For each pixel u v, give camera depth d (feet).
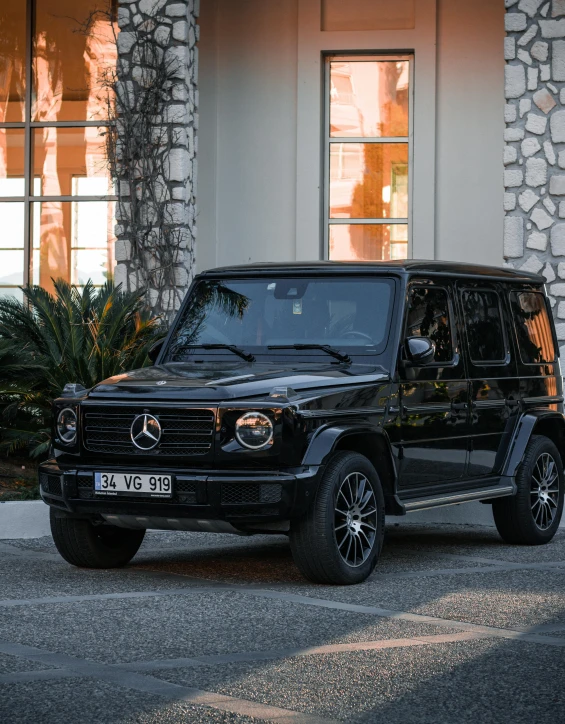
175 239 44.80
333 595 22.84
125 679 16.19
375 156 50.67
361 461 24.52
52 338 38.75
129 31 45.34
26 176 54.75
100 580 24.80
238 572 26.04
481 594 23.02
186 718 14.34
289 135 50.39
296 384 24.07
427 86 49.67
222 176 50.65
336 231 50.93
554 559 28.50
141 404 23.89
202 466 23.52
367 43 49.78
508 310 31.65
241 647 18.19
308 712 14.66
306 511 23.45
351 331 26.86
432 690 15.72
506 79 44.42
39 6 54.70
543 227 44.06
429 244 49.83
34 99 54.80
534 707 14.97
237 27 50.60
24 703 14.99
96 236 54.44
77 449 24.76
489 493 28.76
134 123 45.01
